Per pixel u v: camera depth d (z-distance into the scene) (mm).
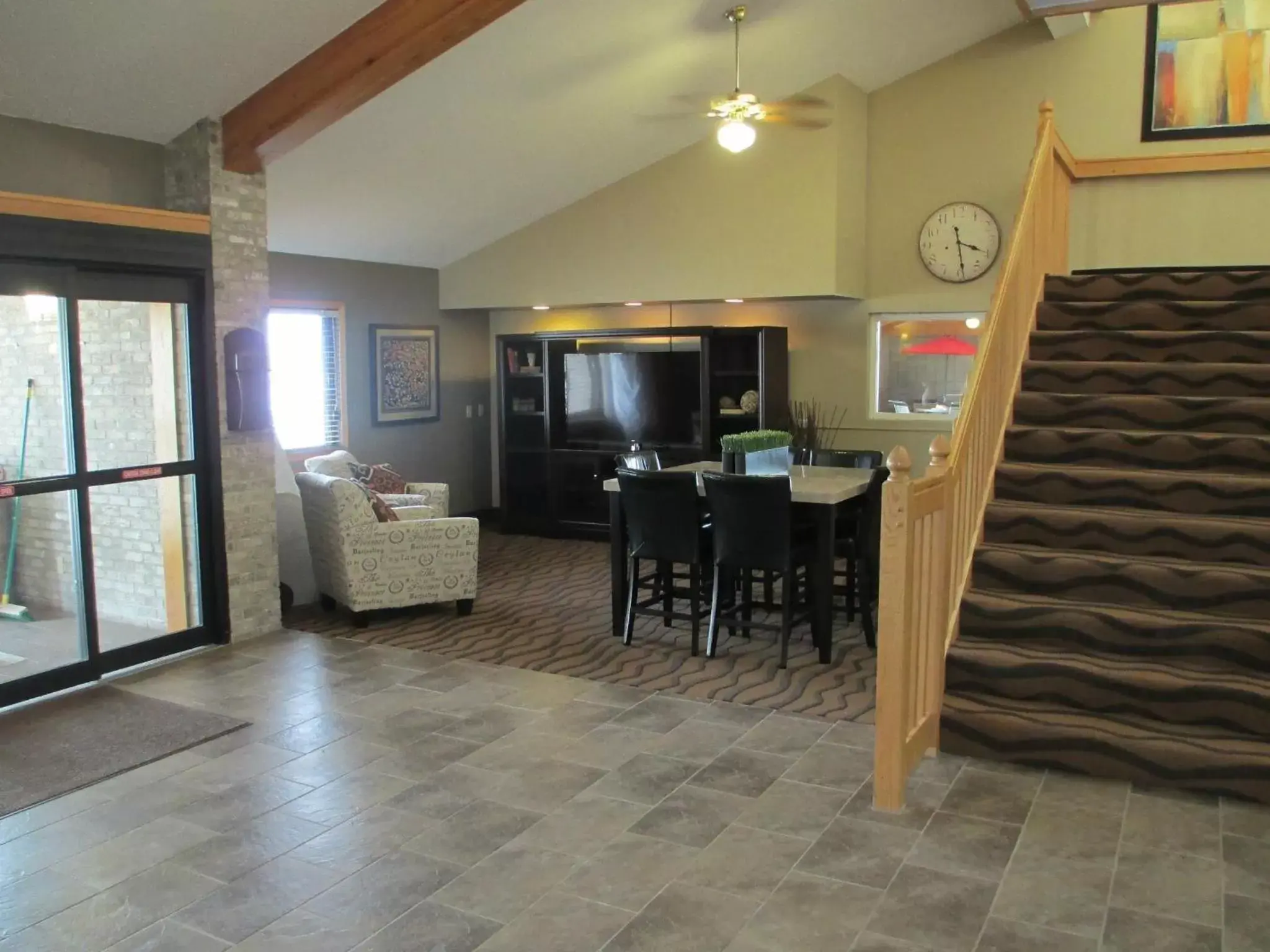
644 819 3455
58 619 4809
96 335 4883
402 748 4094
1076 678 3889
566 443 9008
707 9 5793
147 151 5387
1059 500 4688
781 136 7441
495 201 7855
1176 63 6945
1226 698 3676
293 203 6883
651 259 8062
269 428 5734
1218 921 2811
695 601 5301
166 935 2791
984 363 4543
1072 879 3043
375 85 4941
